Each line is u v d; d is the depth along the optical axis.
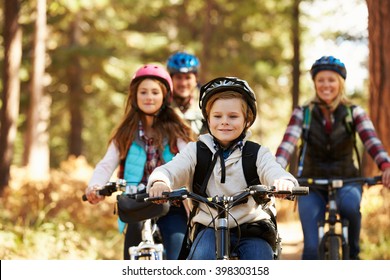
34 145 56.88
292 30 56.38
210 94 11.71
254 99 11.77
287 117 89.50
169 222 15.30
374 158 16.95
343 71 17.34
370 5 29.42
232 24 72.38
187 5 73.44
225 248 11.01
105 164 15.56
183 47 72.06
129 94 15.93
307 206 16.78
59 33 70.31
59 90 72.94
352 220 16.47
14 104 42.81
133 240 15.38
